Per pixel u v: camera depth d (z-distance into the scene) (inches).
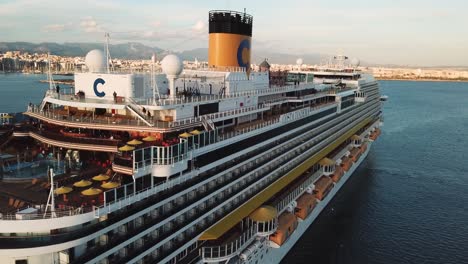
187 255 1571.1
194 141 1445.6
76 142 1488.7
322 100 3253.0
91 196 1180.5
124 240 1197.7
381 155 5029.5
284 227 2113.7
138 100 1649.9
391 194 3543.3
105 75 1700.3
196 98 1790.1
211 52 2269.9
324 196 2859.3
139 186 1235.9
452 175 4205.2
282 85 2822.3
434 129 7042.3
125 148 1328.7
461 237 2741.1
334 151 3452.3
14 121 1879.9
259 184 2101.4
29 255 1003.3
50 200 1140.5
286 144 2338.8
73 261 1069.8
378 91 5142.7
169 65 1640.0
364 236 2699.3
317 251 2470.5
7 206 1125.7
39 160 1539.1
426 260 2437.3
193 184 1465.3
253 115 2191.2
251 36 2353.6
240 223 1956.2
